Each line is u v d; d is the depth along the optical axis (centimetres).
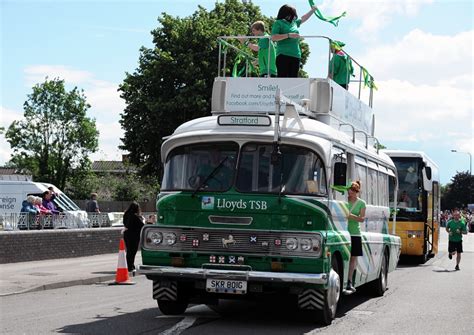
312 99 1215
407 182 2592
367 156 1456
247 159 1094
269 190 1073
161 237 1092
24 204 2694
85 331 986
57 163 8750
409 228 2572
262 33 1398
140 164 4753
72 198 7394
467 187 12506
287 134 1091
